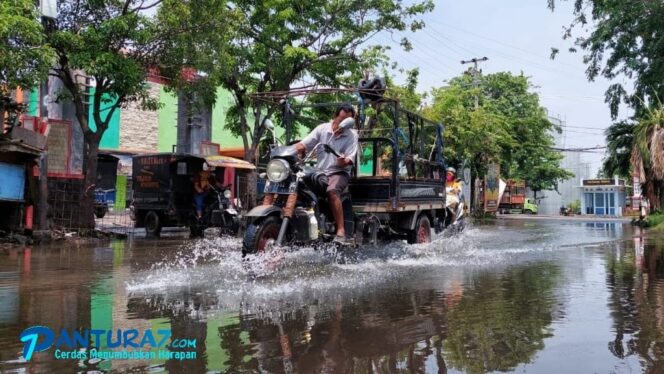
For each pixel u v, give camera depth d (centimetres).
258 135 1585
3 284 532
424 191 914
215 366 284
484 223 2144
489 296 481
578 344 331
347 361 295
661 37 1739
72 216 1233
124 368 280
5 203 1058
